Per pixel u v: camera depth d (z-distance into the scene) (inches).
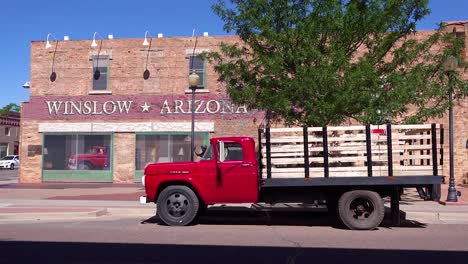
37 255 308.0
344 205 425.1
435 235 397.1
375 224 421.4
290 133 426.9
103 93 925.8
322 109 526.3
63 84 939.3
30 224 462.6
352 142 420.5
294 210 517.7
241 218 511.2
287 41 546.9
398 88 539.5
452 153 619.8
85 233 400.2
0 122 2252.7
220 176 438.3
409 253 317.7
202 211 481.4
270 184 424.8
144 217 523.5
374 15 550.9
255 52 594.9
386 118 557.9
